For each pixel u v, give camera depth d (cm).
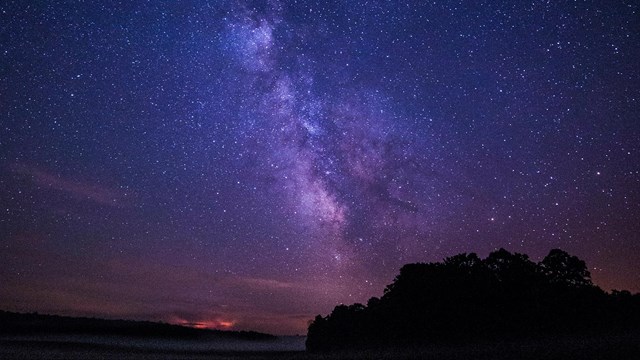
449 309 3025
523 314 2861
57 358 3962
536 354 2030
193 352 5688
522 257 3142
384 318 3359
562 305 2828
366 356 2745
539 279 2989
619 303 2866
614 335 2358
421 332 3053
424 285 3212
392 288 3512
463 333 2897
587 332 2589
